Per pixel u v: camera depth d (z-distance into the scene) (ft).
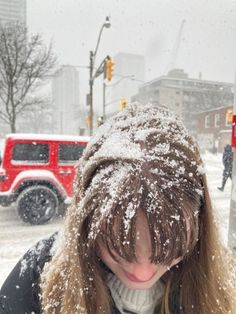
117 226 1.94
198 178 2.19
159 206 1.94
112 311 2.52
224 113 125.80
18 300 2.76
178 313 2.68
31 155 19.29
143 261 2.02
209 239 2.43
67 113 279.69
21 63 51.98
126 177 2.01
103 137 2.36
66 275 2.47
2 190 18.83
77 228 2.19
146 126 2.32
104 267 2.48
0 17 73.46
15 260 13.85
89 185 2.20
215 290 2.60
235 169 11.14
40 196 19.02
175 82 226.58
